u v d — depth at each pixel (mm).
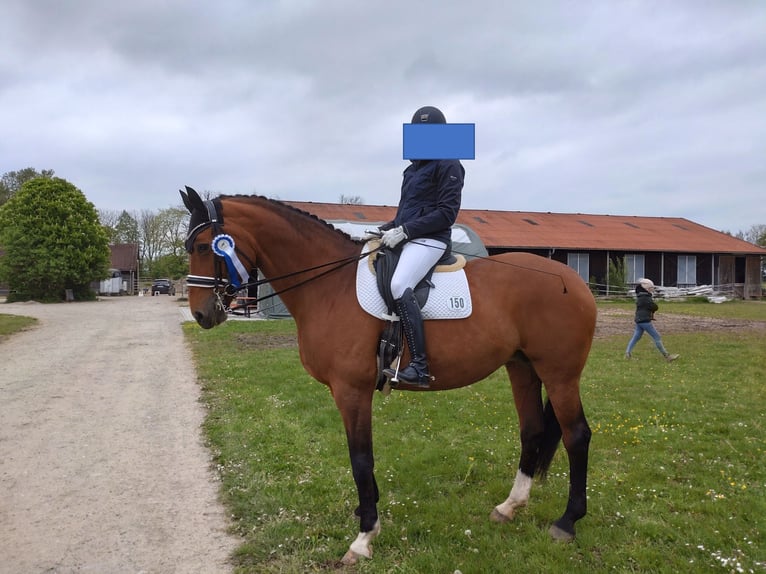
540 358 3355
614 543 3281
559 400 3365
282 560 3152
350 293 3225
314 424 5832
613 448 5000
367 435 3158
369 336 3123
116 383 8383
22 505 3971
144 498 4082
